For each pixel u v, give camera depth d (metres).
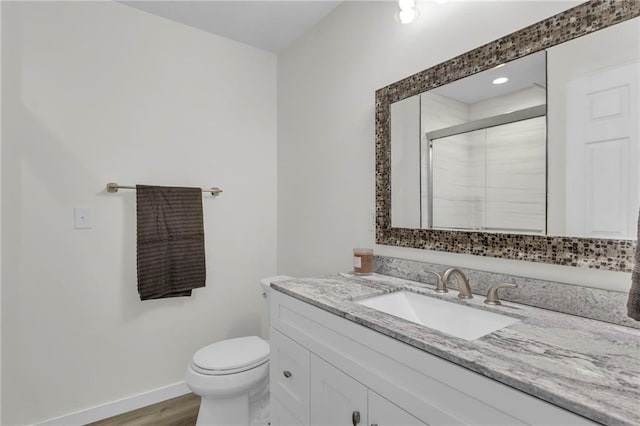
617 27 0.90
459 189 1.28
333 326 1.06
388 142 1.56
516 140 1.11
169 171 2.01
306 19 2.01
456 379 0.71
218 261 2.19
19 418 1.57
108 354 1.80
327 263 1.97
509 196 1.13
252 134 2.34
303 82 2.16
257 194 2.36
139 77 1.91
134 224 1.89
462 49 1.28
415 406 0.79
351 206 1.80
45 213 1.64
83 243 1.74
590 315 0.93
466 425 0.69
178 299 2.04
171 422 1.75
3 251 1.54
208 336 2.14
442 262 1.36
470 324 1.08
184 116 2.06
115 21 1.83
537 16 1.06
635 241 0.86
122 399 1.83
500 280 1.14
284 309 1.33
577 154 0.97
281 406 1.33
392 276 1.53
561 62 1.00
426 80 1.39
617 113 0.89
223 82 2.21
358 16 1.75
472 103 1.23
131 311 1.88
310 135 2.10
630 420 0.47
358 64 1.75
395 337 0.84
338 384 1.03
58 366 1.67
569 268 1.00
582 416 0.53
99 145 1.79
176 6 1.88
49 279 1.65
